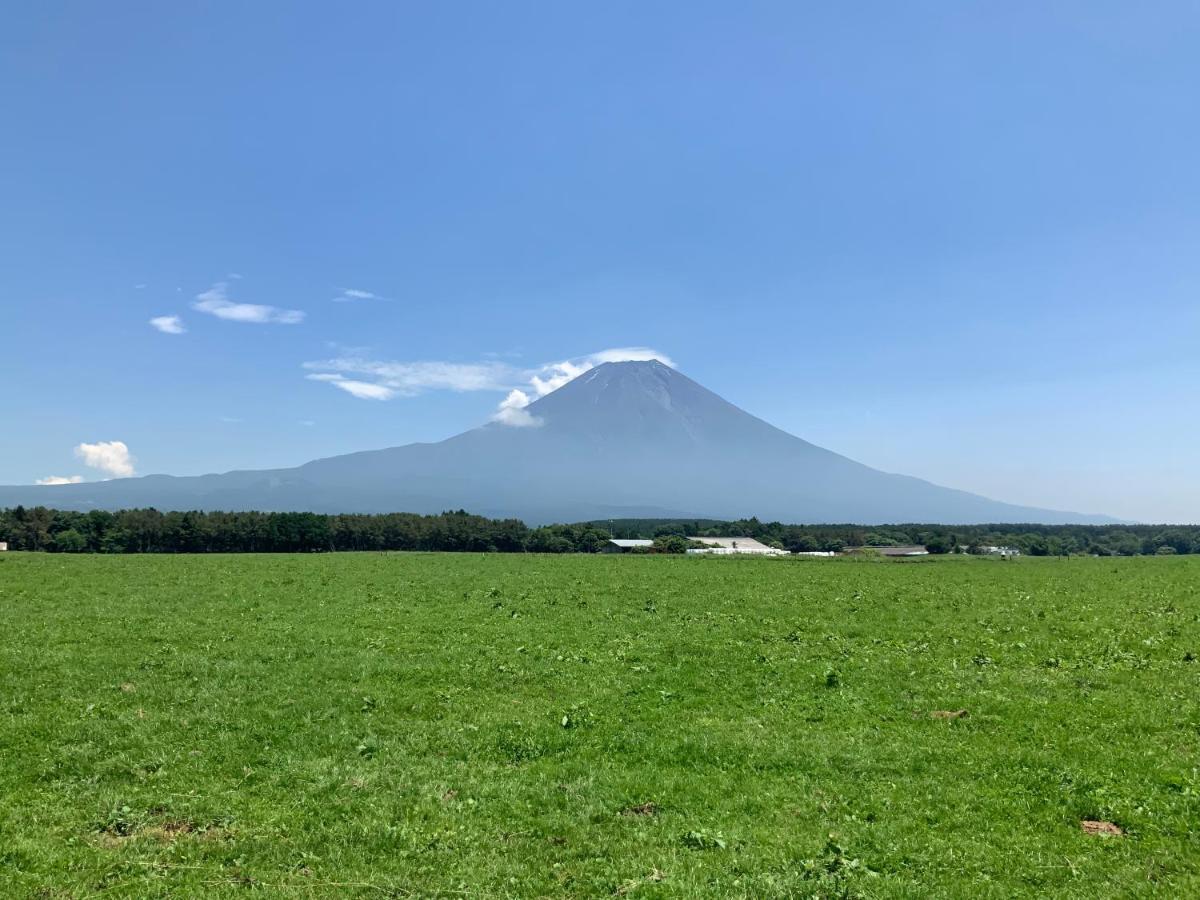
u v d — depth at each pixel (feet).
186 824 35.83
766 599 116.37
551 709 55.01
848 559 216.13
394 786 40.47
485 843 34.22
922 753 44.93
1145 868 31.40
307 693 57.62
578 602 111.65
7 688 57.62
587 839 34.73
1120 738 46.85
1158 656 71.05
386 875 31.14
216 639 78.74
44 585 125.29
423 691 59.41
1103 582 142.10
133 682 60.49
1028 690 58.90
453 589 128.77
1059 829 35.17
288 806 37.91
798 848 33.50
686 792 40.09
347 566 176.14
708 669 66.90
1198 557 232.94
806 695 58.49
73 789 39.50
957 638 82.07
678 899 29.40
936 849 33.32
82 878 30.12
